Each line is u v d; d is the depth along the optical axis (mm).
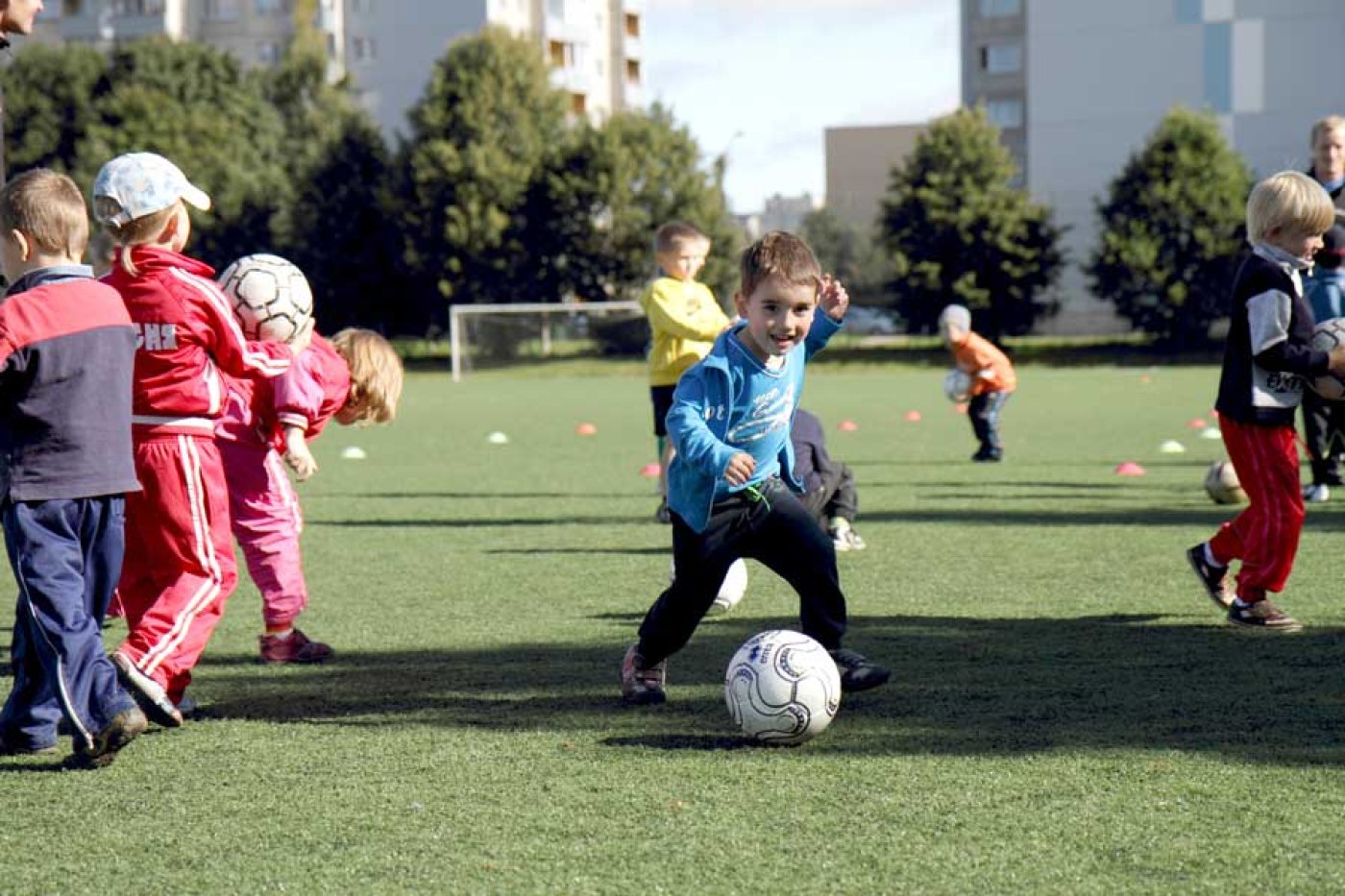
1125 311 44750
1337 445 10914
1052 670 5457
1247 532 6141
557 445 18234
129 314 4828
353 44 73062
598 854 3545
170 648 4855
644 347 47031
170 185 4879
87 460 4516
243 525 5918
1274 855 3447
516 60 49500
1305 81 54594
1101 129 56688
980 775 4133
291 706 5180
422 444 18562
